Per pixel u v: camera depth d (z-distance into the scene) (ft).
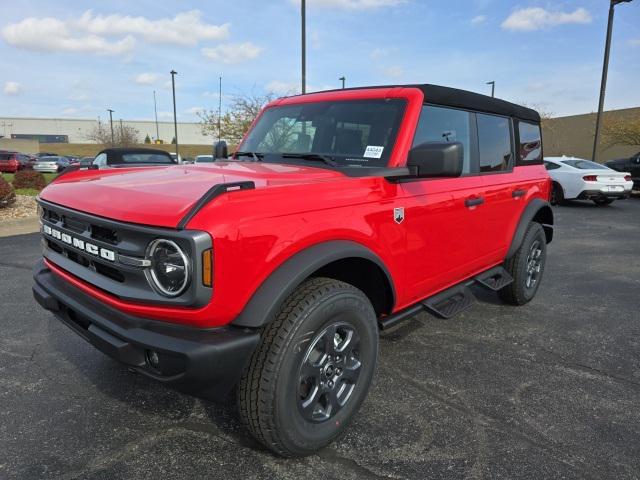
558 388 10.96
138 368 7.38
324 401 8.56
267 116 13.20
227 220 6.79
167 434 9.04
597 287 19.31
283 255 7.45
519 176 15.11
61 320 9.05
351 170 9.64
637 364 12.28
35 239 27.61
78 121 383.86
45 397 10.22
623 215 42.50
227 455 8.45
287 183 8.11
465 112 12.54
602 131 88.07
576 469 8.20
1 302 15.98
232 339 7.02
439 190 11.02
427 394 10.57
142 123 363.35
